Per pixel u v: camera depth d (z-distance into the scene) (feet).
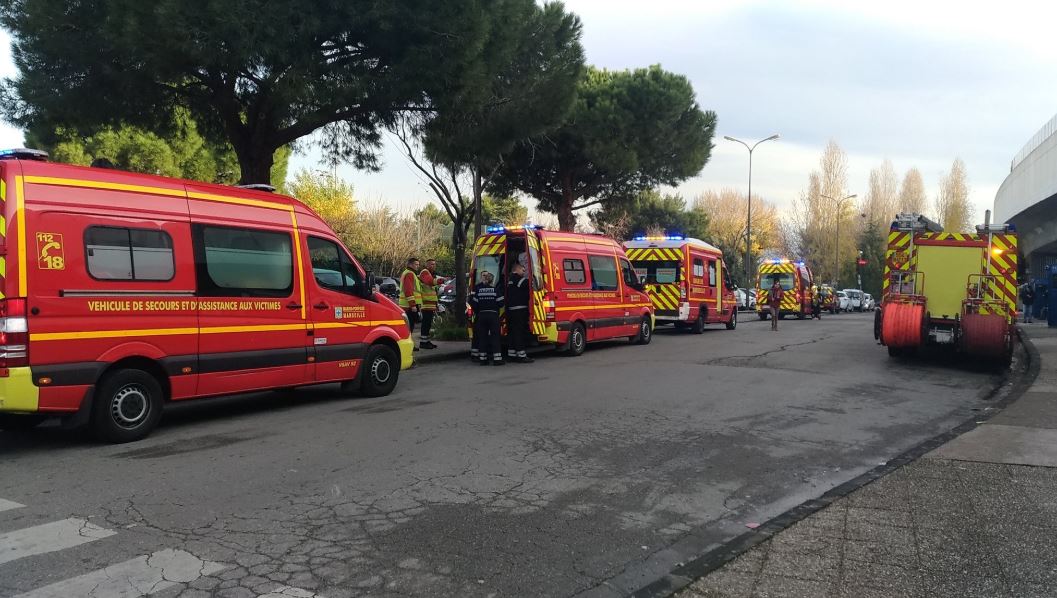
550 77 50.31
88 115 35.22
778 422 26.37
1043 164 106.42
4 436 23.54
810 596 11.91
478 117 46.47
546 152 81.15
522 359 44.34
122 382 22.48
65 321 21.07
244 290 26.21
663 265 67.87
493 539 14.58
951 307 44.01
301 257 28.53
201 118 40.34
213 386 25.09
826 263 227.20
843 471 20.17
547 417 26.63
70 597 11.74
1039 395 30.83
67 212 21.33
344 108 37.17
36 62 33.68
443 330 55.98
